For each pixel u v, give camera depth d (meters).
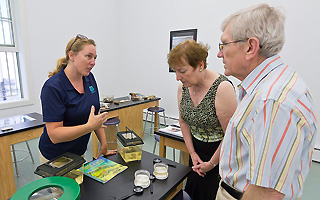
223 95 1.08
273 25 0.59
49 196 0.70
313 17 2.66
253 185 0.57
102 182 0.95
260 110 0.54
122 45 5.00
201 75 1.12
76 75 1.20
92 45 1.16
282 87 0.54
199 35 3.77
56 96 1.09
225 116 1.10
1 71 3.29
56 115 1.09
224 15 3.45
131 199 0.84
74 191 0.70
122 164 1.13
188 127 1.43
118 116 2.99
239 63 0.67
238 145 0.67
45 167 0.88
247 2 3.19
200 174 1.25
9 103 3.26
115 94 5.18
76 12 4.07
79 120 1.24
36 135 2.09
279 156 0.50
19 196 0.68
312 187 2.20
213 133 1.22
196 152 1.37
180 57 1.04
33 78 3.54
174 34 4.06
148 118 4.73
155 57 4.45
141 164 1.13
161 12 4.18
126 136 1.21
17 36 3.36
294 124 0.50
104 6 4.59
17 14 3.27
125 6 4.74
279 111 0.51
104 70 4.82
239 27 0.62
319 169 2.58
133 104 3.22
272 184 0.51
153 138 3.63
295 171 0.53
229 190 0.88
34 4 3.42
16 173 2.36
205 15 3.65
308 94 0.56
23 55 3.38
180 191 1.12
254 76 0.64
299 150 0.50
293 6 2.78
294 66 2.89
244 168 0.66
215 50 3.64
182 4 3.88
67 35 3.98
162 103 4.51
